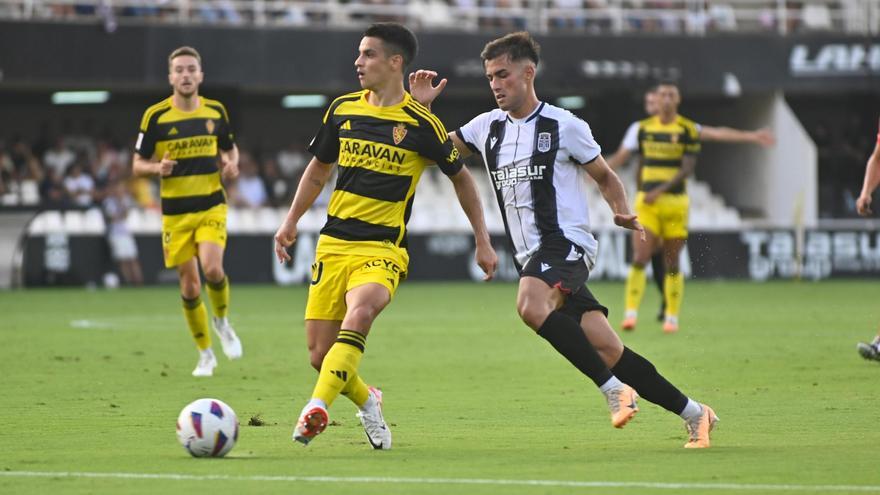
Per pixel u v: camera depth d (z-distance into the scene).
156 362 36.69
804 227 87.44
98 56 78.12
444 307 61.97
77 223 82.81
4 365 35.56
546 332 20.83
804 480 17.78
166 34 79.06
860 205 34.53
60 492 16.97
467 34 82.44
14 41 77.06
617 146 96.25
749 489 17.06
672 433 23.22
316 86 81.56
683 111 99.75
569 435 22.98
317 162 22.16
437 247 85.00
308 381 32.03
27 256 77.69
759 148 94.75
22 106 94.31
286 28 80.75
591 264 22.19
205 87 84.81
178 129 33.66
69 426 24.02
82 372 33.94
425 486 17.36
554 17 89.62
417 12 87.56
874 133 99.00
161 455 20.33
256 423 24.20
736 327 48.97
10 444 21.66
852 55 87.94
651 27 91.56
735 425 24.12
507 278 86.25
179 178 33.56
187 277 33.53
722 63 86.69
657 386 21.19
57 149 85.25
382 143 21.42
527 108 22.27
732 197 97.94
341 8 83.69
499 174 22.38
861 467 18.95
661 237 48.69
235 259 81.06
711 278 86.38
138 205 85.25
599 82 85.31
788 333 46.25
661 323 51.44
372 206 21.50
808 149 91.62
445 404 27.72
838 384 30.84
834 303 63.03
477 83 82.81
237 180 86.75
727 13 94.50
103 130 90.56
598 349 21.47
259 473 18.45
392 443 21.91
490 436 22.88
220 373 33.88
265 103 99.12
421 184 92.12
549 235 21.84
